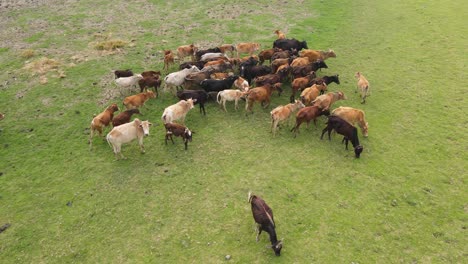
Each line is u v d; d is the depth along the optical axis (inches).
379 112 614.5
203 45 846.5
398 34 892.0
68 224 426.0
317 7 1073.5
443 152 523.2
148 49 829.8
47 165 510.6
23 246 402.9
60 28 941.2
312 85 617.9
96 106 634.8
